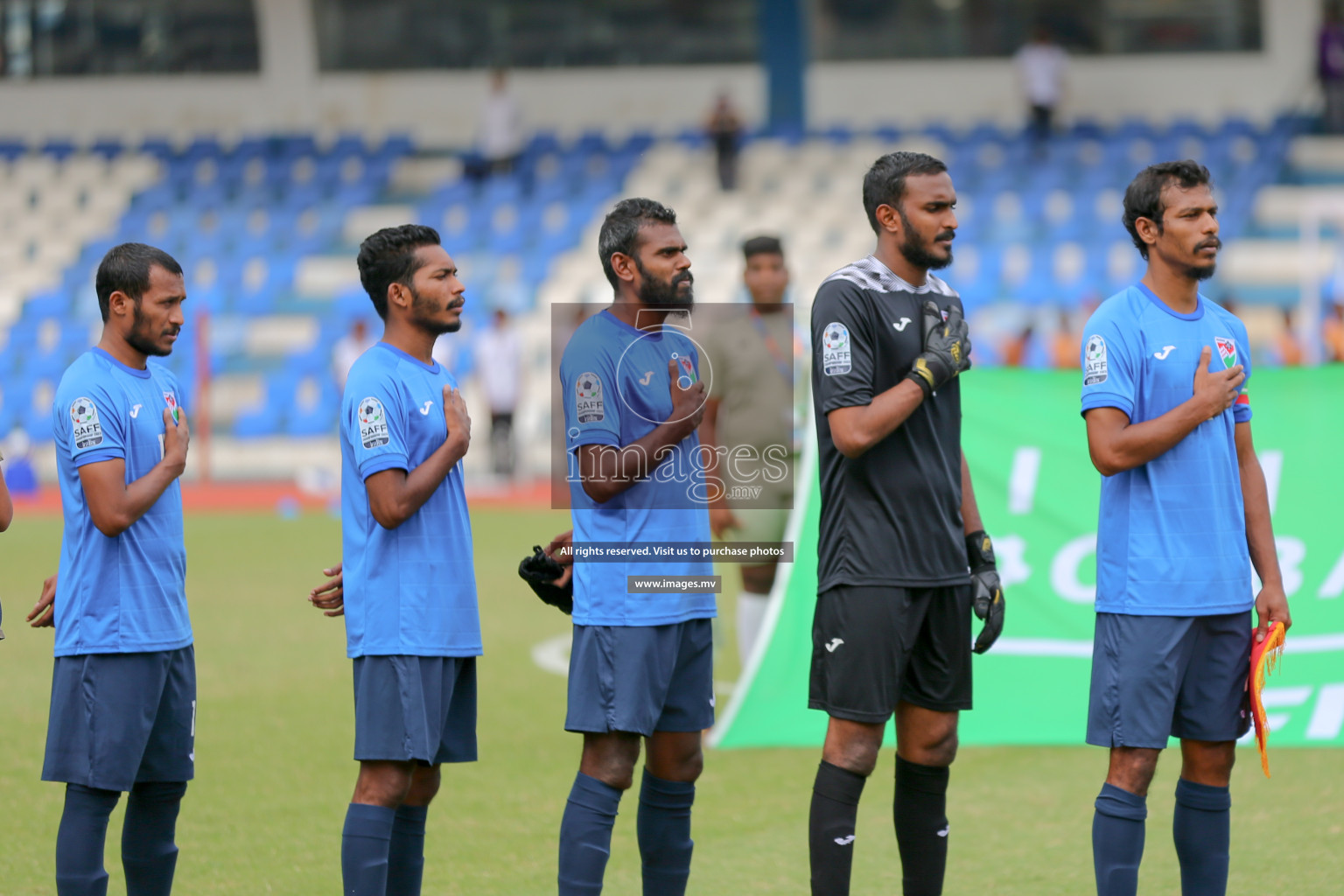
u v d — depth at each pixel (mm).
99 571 11281
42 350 63406
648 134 78750
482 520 44500
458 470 11758
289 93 81625
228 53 81875
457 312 11633
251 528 43062
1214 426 11508
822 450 11805
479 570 34562
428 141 81000
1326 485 18375
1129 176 69375
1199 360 11445
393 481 11070
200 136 81938
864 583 11453
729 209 70250
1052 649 18734
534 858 14211
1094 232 65625
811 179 72688
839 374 11359
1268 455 18562
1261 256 64375
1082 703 18453
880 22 78438
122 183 76500
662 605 11484
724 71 79938
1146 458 11281
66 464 11406
